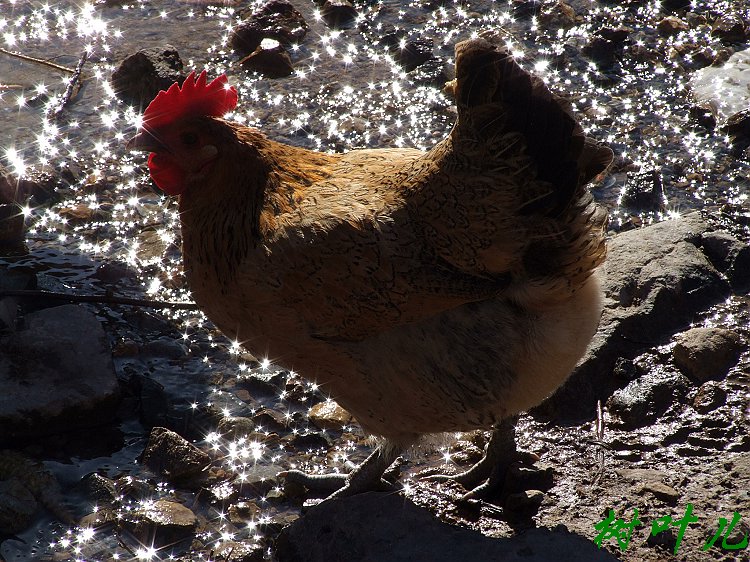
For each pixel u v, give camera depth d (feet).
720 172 45.65
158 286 38.42
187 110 26.63
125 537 27.20
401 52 54.75
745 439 30.30
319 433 32.17
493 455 29.60
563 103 23.25
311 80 52.95
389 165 26.66
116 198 43.55
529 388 26.12
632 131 48.47
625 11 59.98
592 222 24.27
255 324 26.50
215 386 33.91
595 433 31.55
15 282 36.94
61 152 45.93
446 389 25.54
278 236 25.12
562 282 24.49
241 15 59.41
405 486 30.14
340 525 26.27
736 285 38.32
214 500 28.96
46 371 31.68
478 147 23.15
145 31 57.41
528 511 28.25
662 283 36.52
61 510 27.94
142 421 32.19
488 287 24.64
